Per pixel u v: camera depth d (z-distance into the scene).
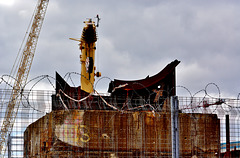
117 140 24.72
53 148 23.00
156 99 29.80
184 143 25.58
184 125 25.80
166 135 25.69
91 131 24.58
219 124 26.38
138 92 34.62
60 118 24.19
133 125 25.39
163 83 35.00
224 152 25.45
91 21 36.34
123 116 25.34
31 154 25.03
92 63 34.00
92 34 36.16
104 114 25.05
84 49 36.31
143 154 25.17
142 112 25.72
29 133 25.45
